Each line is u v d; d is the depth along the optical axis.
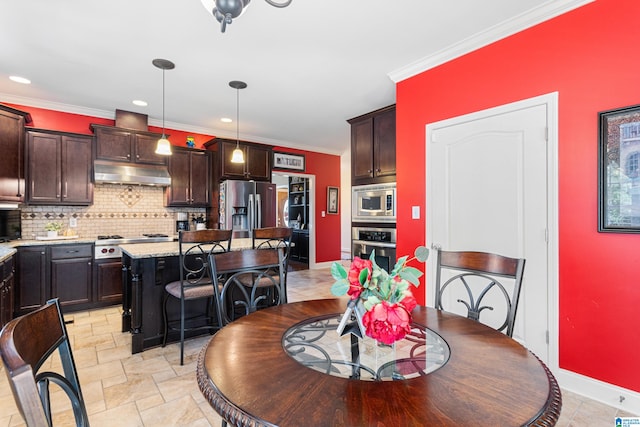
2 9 2.18
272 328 1.27
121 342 2.86
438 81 2.83
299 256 7.20
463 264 1.74
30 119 3.65
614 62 1.93
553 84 2.16
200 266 3.00
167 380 2.23
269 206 5.30
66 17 2.27
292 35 2.51
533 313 2.24
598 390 1.98
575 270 2.07
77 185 3.92
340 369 0.98
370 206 3.85
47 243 3.52
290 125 5.05
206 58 2.88
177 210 4.99
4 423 1.78
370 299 1.01
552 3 2.11
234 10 1.27
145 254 2.59
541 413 0.74
